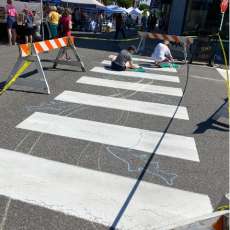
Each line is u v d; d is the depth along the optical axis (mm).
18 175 4113
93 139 5312
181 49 15359
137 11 48125
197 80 10320
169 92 8539
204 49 13008
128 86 8703
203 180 4402
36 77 8836
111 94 7852
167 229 2361
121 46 17062
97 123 5992
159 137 5637
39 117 6016
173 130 6012
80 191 3904
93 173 4320
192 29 16547
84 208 3600
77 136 5367
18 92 7348
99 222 3406
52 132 5434
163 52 11711
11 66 10148
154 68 11492
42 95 7297
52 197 3738
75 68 10297
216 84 10039
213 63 13250
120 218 3490
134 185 4133
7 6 14359
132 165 4625
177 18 16672
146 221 3477
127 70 10562
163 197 3936
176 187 4176
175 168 4652
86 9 29703
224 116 6496
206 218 2273
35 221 3352
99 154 4848
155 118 6531
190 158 4977
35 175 4152
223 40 14883
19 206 3541
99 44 17297
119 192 3957
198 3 16016
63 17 12188
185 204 3836
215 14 15570
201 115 6961
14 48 13992
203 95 8594
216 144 5574
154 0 25656
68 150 4879
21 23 15070
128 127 5945
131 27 42438
